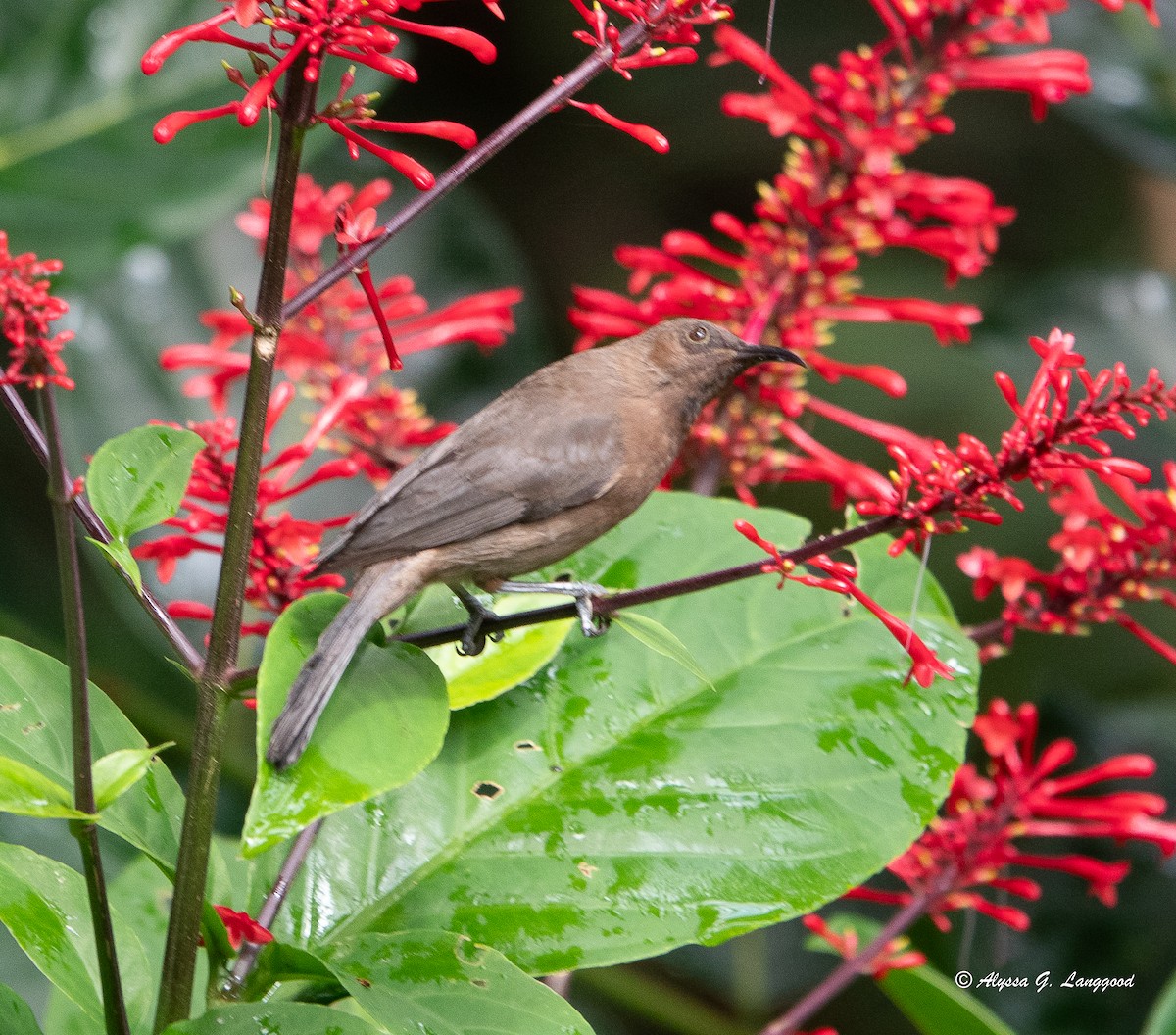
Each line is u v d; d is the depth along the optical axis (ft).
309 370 26.08
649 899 19.22
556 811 20.22
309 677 16.85
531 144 50.62
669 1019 32.76
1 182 28.53
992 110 51.72
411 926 18.97
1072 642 42.32
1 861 18.71
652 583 23.67
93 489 16.92
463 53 48.70
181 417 33.60
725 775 20.56
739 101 25.84
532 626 22.29
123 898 23.36
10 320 15.58
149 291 34.40
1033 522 44.62
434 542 21.85
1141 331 34.81
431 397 35.12
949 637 22.56
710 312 27.53
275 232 15.57
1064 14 36.09
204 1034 16.08
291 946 17.10
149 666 34.45
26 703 18.20
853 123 25.79
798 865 19.56
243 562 16.21
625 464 23.73
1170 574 22.63
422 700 17.31
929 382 48.80
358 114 15.58
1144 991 32.07
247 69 29.32
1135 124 35.29
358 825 20.03
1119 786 33.88
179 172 29.07
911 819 20.10
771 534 24.17
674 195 51.65
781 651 22.31
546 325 50.26
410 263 36.45
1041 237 50.80
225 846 23.71
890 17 25.44
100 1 29.32
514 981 17.26
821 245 26.48
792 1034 23.81
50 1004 20.56
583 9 16.92
